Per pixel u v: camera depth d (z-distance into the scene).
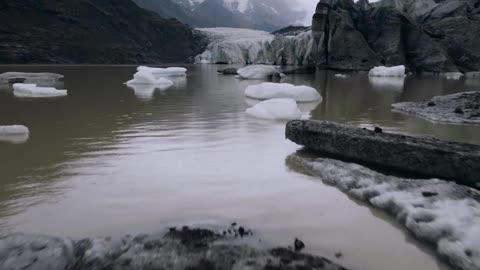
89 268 1.92
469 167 3.23
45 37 38.28
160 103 8.84
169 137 5.12
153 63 47.78
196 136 5.18
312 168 3.69
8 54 34.12
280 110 6.67
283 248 2.13
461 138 5.06
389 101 9.55
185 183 3.29
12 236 2.20
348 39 28.83
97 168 3.70
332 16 29.58
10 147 4.49
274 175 3.54
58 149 4.42
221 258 1.98
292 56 38.22
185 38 57.22
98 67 30.95
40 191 3.07
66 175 3.47
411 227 2.43
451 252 2.08
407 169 3.58
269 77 18.69
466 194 2.74
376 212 2.74
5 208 2.73
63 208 2.74
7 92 10.70
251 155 4.22
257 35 56.91
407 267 2.04
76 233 2.37
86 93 10.98
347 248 2.22
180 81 16.70
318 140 4.25
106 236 2.32
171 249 2.07
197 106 8.30
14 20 37.41
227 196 3.01
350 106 8.51
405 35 28.36
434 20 30.66
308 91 9.48
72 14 42.97
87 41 41.81
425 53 27.02
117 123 6.16
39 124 5.99
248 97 10.16
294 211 2.74
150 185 3.23
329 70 29.11
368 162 3.85
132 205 2.80
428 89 13.40
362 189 3.05
